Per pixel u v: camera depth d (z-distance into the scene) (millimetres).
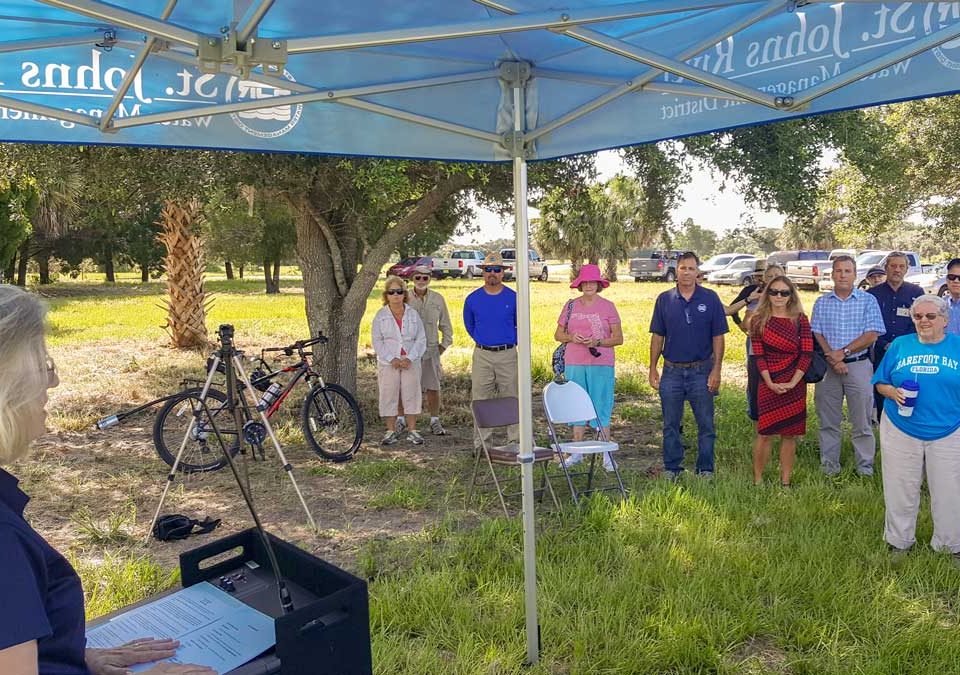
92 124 3508
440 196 9383
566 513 6090
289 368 8375
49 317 1464
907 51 2791
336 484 7242
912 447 5090
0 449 1353
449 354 16000
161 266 48406
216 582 2021
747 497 6297
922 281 27984
